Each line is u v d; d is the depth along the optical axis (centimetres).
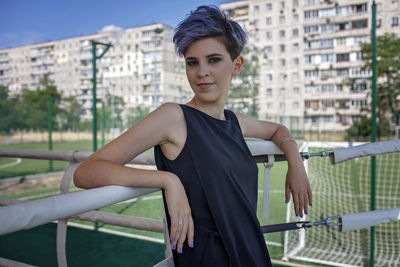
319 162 777
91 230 335
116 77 6519
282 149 109
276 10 4728
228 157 83
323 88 4538
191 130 81
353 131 2497
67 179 148
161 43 6122
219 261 76
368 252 287
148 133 75
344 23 4503
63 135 1920
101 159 71
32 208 48
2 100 1264
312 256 279
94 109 446
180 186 71
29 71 7719
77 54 7044
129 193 69
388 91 2473
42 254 267
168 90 6031
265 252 85
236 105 3112
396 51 2483
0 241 303
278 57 4725
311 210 433
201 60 85
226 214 79
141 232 339
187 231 71
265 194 114
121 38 6500
